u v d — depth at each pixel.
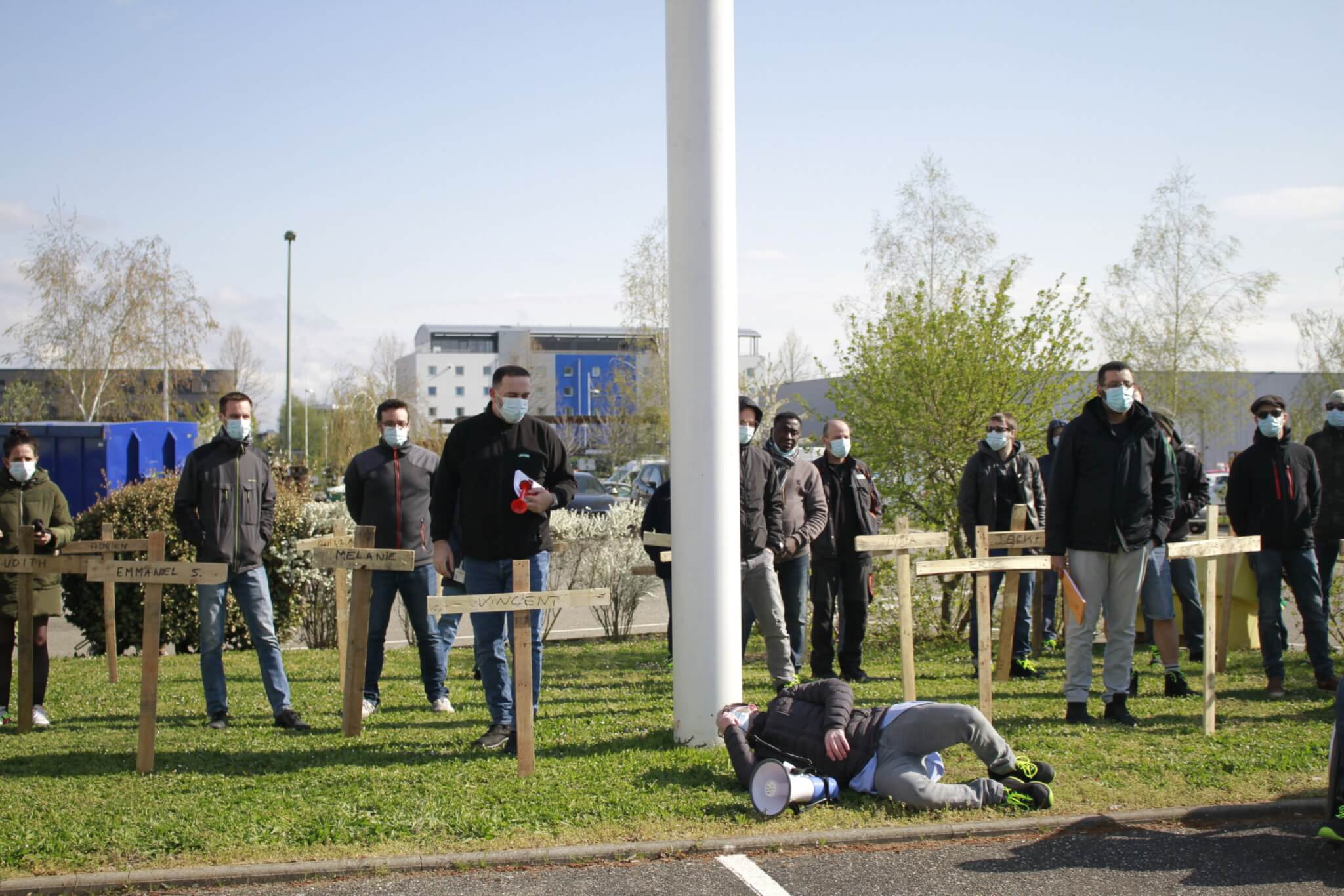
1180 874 4.65
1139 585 7.17
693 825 5.14
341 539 8.40
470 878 4.65
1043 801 5.34
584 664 10.33
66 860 4.69
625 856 4.85
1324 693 8.09
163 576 6.12
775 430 8.86
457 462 6.79
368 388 43.56
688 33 6.44
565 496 6.84
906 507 11.48
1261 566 8.16
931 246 33.62
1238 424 40.84
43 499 7.59
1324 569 8.93
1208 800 5.46
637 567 9.08
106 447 19.19
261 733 7.05
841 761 5.51
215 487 7.21
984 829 5.12
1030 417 11.30
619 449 51.25
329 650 11.27
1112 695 7.16
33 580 7.27
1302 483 8.13
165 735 7.01
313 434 76.06
